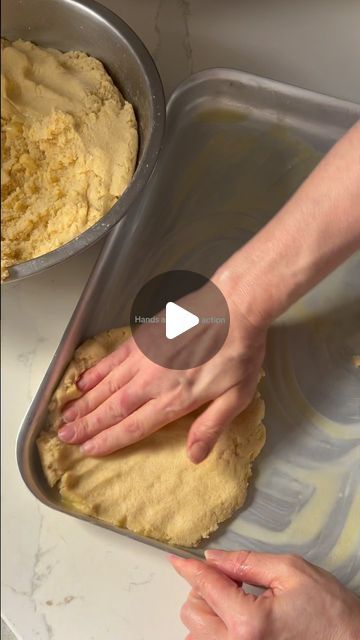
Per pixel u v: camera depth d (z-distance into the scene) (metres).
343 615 0.63
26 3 0.79
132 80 0.79
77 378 0.71
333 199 0.64
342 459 0.74
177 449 0.72
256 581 0.65
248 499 0.73
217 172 0.85
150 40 0.90
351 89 0.90
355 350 0.79
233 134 0.87
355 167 0.63
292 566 0.65
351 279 0.81
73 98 0.79
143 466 0.71
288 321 0.79
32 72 0.80
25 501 0.72
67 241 0.73
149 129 0.75
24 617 0.68
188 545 0.70
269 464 0.74
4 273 0.67
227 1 0.92
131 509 0.70
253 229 0.83
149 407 0.69
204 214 0.83
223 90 0.87
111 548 0.71
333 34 0.92
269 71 0.90
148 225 0.81
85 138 0.76
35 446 0.70
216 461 0.72
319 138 0.87
